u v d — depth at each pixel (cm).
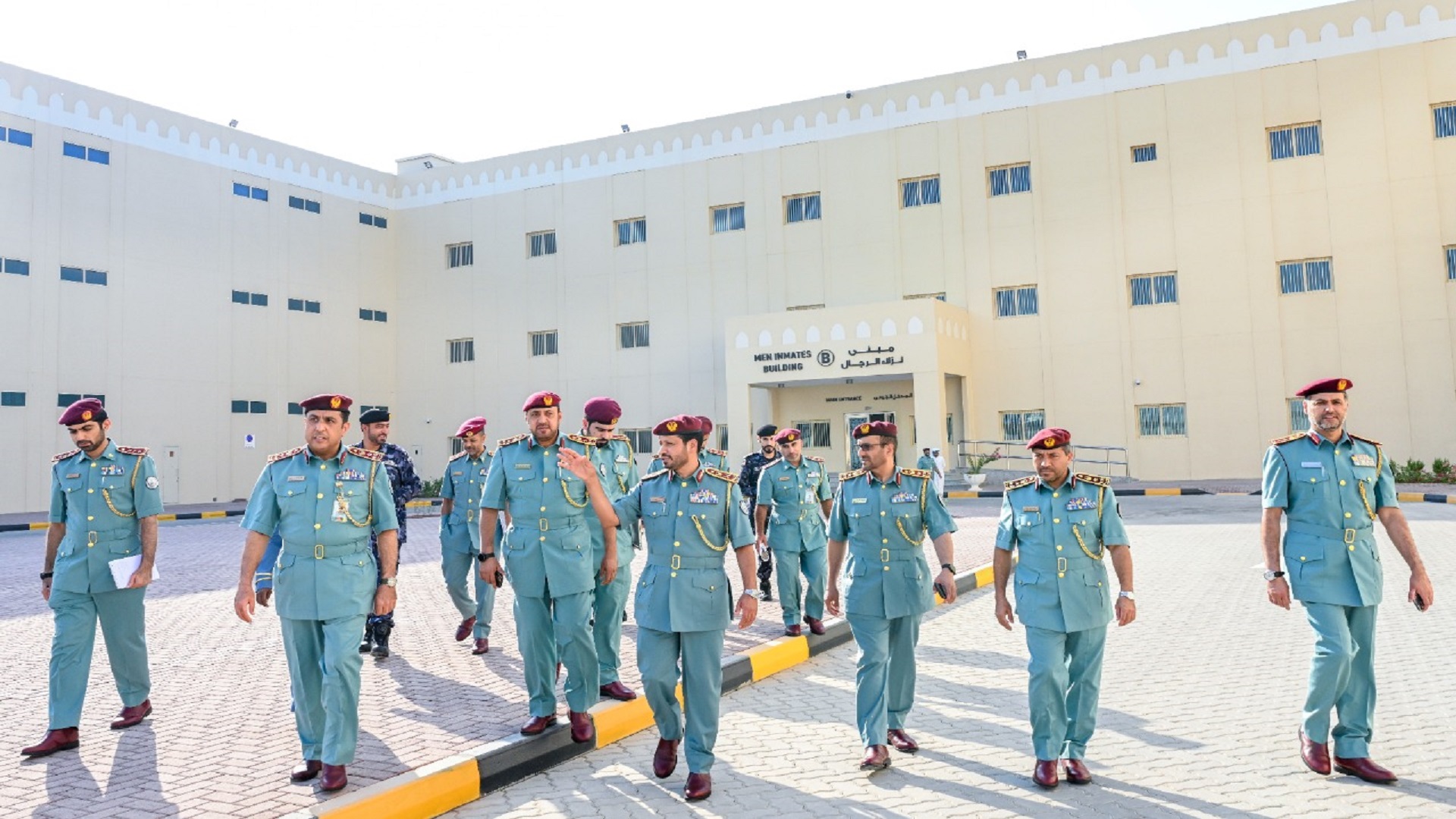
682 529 543
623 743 622
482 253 3650
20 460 2745
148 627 969
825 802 497
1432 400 2531
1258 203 2719
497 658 820
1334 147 2650
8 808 480
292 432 3400
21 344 2761
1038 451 534
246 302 3303
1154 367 2809
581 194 3503
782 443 894
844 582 583
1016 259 2959
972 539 1612
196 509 2845
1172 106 2812
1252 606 983
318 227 3538
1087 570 520
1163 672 735
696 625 524
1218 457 2734
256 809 470
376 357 3703
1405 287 2567
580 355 3466
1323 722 511
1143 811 470
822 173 3177
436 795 499
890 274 3083
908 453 3031
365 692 701
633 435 3378
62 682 581
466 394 3644
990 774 532
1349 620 520
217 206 3241
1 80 2745
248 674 767
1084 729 516
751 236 3253
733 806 496
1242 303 2723
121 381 2966
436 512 2759
